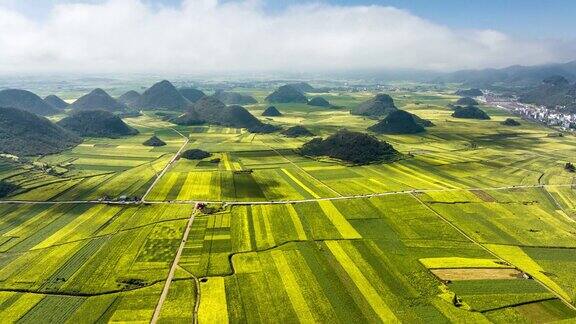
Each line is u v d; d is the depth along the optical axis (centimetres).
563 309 10244
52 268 11662
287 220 15138
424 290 10862
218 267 11762
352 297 10500
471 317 9794
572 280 11594
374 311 9969
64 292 10569
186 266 11800
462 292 10825
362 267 11956
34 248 12850
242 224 14725
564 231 14912
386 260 12394
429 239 13888
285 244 13275
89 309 9881
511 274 11788
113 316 9619
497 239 14088
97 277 11219
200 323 9394
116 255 12412
